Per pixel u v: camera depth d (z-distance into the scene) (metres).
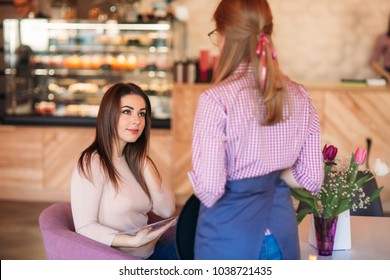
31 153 7.25
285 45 8.66
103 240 2.75
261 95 2.26
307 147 2.45
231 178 2.31
